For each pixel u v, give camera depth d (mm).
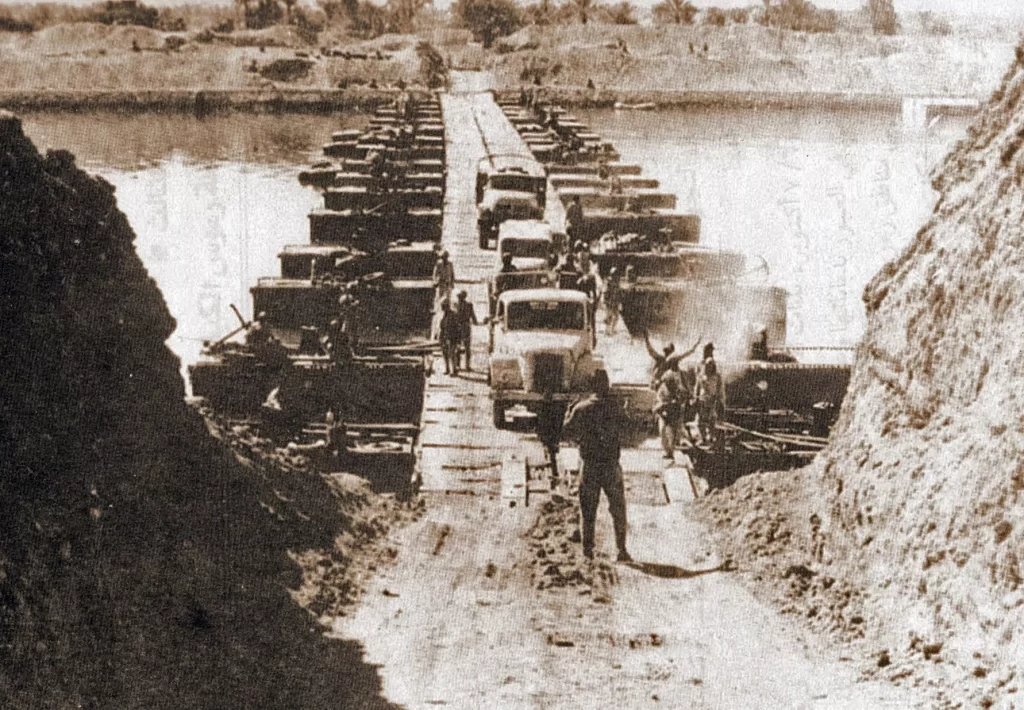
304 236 49875
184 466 12766
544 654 11547
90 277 12172
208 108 75125
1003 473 10867
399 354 26422
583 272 30875
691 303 32688
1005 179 12516
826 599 13047
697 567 14578
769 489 16203
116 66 69750
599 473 14758
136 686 9109
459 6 101500
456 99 86312
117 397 11867
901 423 13602
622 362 26375
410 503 17391
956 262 13023
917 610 11625
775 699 10445
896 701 10219
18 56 66438
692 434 21141
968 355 12352
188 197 55062
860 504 13633
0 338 10344
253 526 12992
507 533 16031
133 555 10672
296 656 10758
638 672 11141
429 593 13352
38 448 10188
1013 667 9883
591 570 14352
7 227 10820
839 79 84312
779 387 23312
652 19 106000
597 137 64812
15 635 8656
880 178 59156
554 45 103875
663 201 46375
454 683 10688
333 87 85625
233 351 23297
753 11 98062
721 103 91438
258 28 88062
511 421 21875
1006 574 10438
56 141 63625
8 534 9305
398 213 41906
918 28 80750
